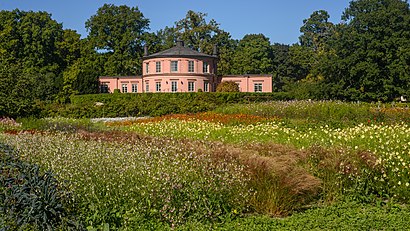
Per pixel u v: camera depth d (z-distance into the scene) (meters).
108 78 55.72
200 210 6.47
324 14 82.50
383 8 42.31
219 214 6.63
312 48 79.88
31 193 5.10
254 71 69.38
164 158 7.89
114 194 6.42
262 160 7.74
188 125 17.69
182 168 7.12
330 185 7.70
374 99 42.06
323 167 8.05
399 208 7.16
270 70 71.75
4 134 13.84
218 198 6.70
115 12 64.69
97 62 62.06
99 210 6.10
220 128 16.44
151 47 65.94
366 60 41.59
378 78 41.16
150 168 7.07
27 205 5.04
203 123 17.56
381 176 7.89
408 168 7.95
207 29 66.38
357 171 7.94
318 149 9.20
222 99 42.06
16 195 5.06
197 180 6.91
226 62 66.50
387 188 7.80
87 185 6.38
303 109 24.48
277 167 7.47
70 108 28.33
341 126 16.88
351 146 10.39
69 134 13.80
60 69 62.34
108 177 6.63
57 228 5.04
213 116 21.05
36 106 26.25
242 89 55.47
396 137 11.31
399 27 41.53
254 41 70.38
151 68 52.38
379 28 41.00
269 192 6.96
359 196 7.65
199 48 66.38
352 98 42.16
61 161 7.47
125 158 7.73
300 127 16.73
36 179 5.36
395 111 22.31
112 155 7.88
